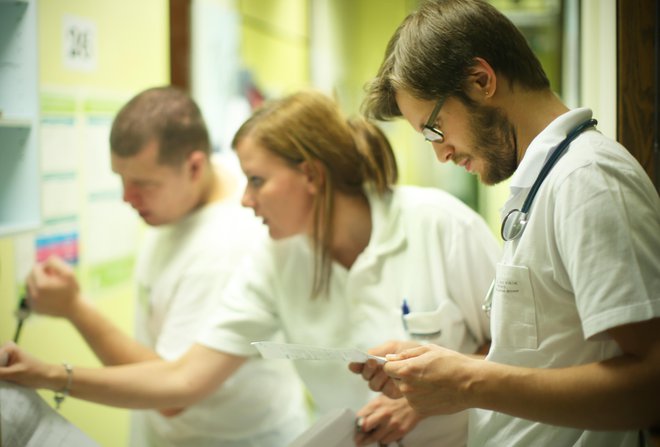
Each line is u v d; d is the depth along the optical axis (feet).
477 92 3.29
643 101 4.15
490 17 3.30
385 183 4.87
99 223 7.29
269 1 12.75
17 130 4.83
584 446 3.42
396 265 4.70
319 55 15.85
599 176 2.97
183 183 5.65
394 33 3.62
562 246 3.04
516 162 3.49
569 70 6.14
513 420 3.71
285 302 5.10
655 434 3.06
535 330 3.34
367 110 3.77
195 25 9.13
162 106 5.49
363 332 4.77
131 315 8.01
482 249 4.50
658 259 2.84
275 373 5.96
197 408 5.70
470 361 3.17
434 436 4.44
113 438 7.42
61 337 6.65
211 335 5.12
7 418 3.77
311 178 4.75
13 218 4.85
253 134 4.73
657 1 4.10
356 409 5.00
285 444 6.15
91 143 7.11
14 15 4.79
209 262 5.56
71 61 6.72
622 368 2.82
